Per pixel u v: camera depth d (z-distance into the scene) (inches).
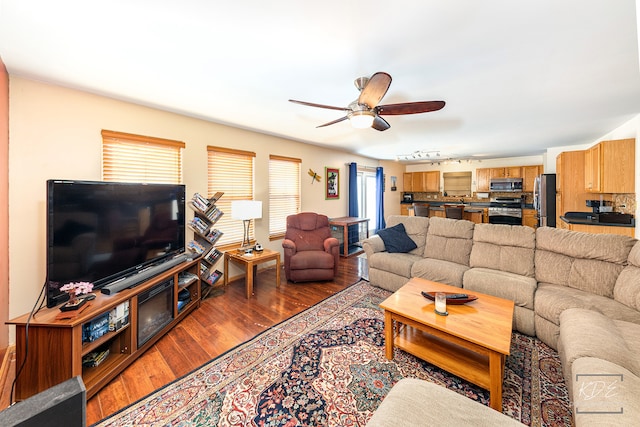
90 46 64.1
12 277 78.6
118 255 80.4
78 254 69.5
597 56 69.3
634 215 127.3
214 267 137.5
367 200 270.8
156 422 55.5
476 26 56.3
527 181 256.7
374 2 48.9
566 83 86.4
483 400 61.4
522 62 72.5
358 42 62.5
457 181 307.4
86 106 92.0
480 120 129.7
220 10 51.1
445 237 131.0
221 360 75.9
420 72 78.2
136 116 104.6
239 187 147.6
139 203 88.0
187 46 64.1
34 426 32.1
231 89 90.1
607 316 72.0
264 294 126.2
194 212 125.8
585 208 166.1
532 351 79.7
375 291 129.9
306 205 191.8
